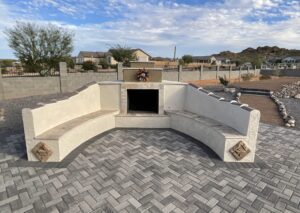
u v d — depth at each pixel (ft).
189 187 13.47
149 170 15.46
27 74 58.03
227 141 16.69
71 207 11.44
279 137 22.94
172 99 25.68
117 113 25.45
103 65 126.62
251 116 16.22
